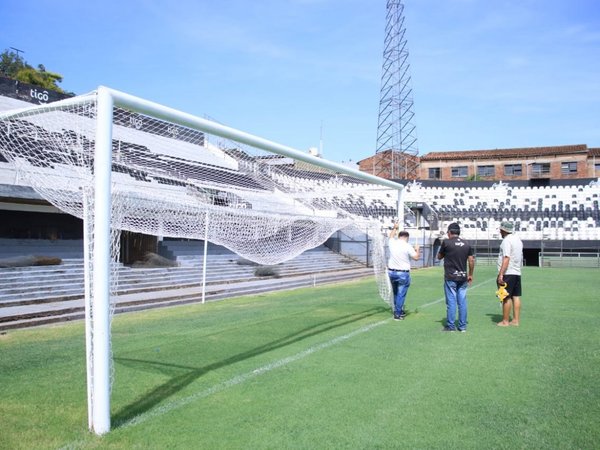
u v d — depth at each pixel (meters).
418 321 9.98
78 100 4.80
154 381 5.79
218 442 4.09
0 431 4.36
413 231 32.59
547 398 5.13
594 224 36.59
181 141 9.96
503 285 9.20
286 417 4.64
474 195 41.41
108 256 4.44
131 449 3.97
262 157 12.46
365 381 5.75
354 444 4.05
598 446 3.99
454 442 4.08
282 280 20.31
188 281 17.67
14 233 17.19
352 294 16.02
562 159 53.31
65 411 4.85
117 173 8.70
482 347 7.48
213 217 9.72
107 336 4.39
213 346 7.73
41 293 13.23
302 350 7.38
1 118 5.70
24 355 7.30
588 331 8.74
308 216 11.08
